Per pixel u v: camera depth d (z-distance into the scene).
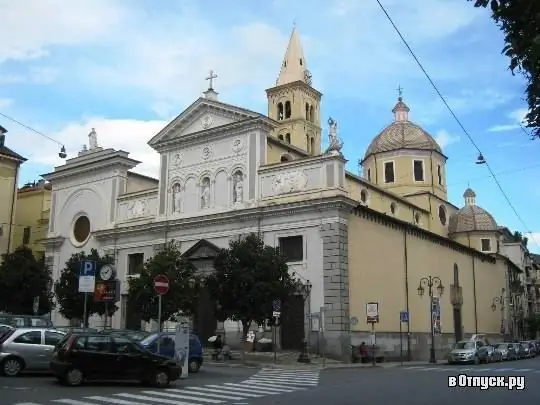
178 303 34.88
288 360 34.81
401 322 42.78
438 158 63.91
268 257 34.50
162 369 19.88
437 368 34.06
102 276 28.88
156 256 36.59
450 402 16.11
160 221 46.53
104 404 15.27
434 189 62.03
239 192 42.91
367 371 30.14
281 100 63.84
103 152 53.19
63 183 56.31
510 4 7.84
